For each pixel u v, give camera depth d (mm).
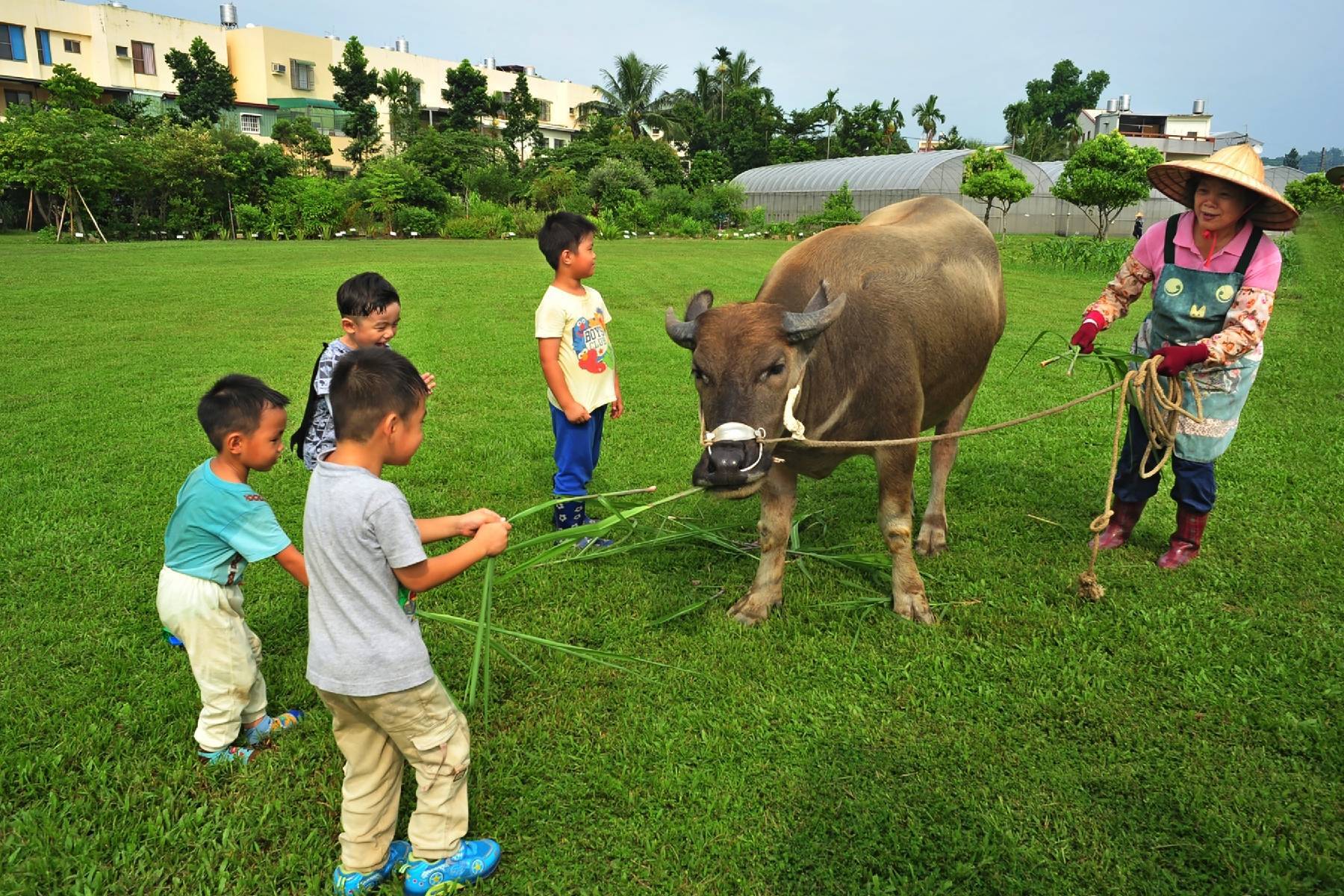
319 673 2479
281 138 50031
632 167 49875
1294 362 9648
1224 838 2928
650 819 3029
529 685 3781
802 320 3486
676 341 3695
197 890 2725
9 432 7203
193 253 25656
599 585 4699
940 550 5180
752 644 4141
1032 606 4430
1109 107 89062
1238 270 4375
